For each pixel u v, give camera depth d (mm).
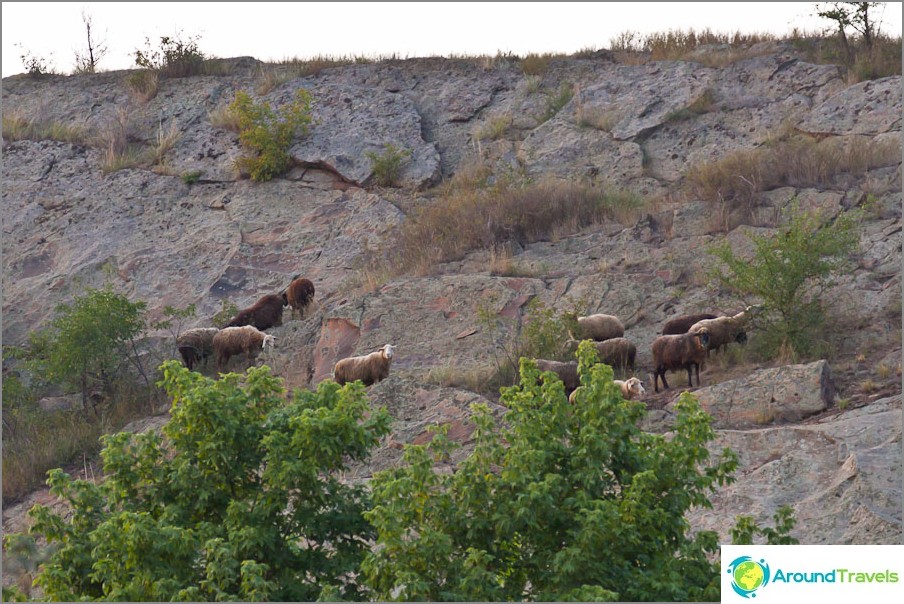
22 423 80188
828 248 73188
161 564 37594
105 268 100500
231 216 107438
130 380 84812
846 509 52250
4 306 99812
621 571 37125
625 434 40000
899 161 92625
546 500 36875
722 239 87000
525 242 94625
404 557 36312
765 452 58094
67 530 40812
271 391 43594
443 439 38812
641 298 81625
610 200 98375
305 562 41125
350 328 82375
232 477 41469
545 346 74875
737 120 110312
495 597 35781
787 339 72250
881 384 66125
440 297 84000
